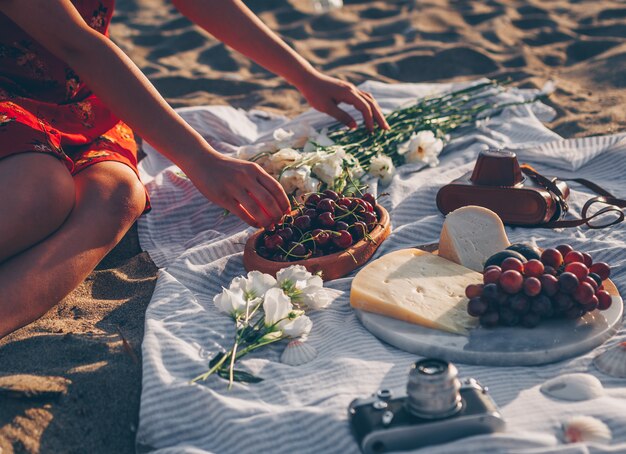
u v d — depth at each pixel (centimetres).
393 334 154
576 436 121
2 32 187
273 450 125
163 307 170
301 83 245
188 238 224
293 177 209
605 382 138
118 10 528
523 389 137
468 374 143
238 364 147
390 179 240
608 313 157
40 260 164
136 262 206
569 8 491
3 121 170
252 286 166
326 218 187
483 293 152
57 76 197
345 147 243
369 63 408
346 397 134
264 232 193
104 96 171
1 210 157
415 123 279
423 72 397
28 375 144
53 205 166
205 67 418
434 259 177
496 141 274
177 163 173
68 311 179
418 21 474
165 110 172
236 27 240
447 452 117
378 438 120
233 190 167
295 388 140
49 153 171
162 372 143
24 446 128
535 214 204
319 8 512
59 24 165
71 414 138
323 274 181
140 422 136
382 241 198
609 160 248
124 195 184
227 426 130
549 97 329
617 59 372
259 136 296
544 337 149
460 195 212
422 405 121
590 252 187
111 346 158
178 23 489
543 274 153
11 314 157
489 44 430
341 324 165
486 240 180
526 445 118
